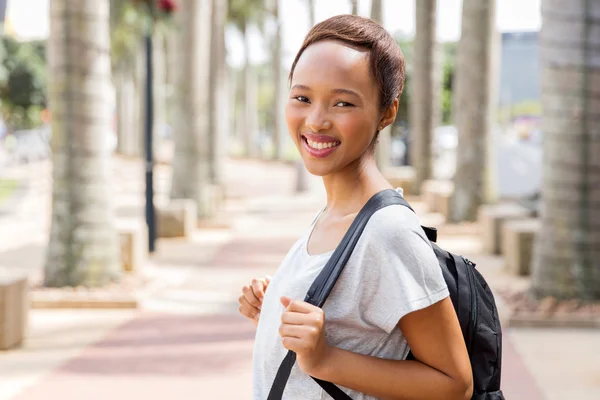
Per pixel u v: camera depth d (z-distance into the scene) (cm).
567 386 555
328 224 158
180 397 532
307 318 138
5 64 4612
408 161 2719
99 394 538
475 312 156
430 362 146
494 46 1459
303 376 152
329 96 150
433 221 1539
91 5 839
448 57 3734
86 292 837
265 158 4512
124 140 4831
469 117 1462
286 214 1817
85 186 853
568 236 761
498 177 2220
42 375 582
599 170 757
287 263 163
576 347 657
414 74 1916
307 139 153
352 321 146
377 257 143
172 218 1364
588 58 745
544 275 777
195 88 1499
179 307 823
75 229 853
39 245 1315
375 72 151
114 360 624
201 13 1475
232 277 1008
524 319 721
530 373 588
